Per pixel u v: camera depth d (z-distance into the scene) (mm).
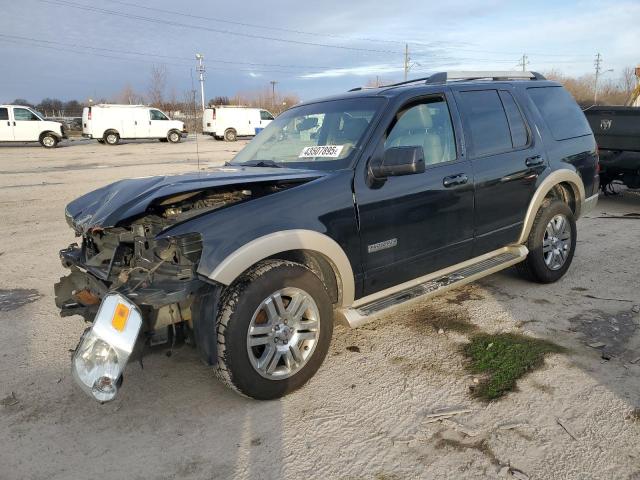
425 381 3445
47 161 19781
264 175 3428
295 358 3252
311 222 3254
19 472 2691
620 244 6707
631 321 4273
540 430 2896
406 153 3367
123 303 2822
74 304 3514
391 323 4355
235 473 2646
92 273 3391
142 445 2883
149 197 3055
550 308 4582
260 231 3055
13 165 18266
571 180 5148
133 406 3258
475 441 2826
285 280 3131
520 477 2547
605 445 2754
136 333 2785
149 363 3775
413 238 3844
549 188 4883
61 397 3371
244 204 3131
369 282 3641
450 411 3092
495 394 3264
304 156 3912
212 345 3006
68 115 62656
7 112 26344
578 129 5480
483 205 4324
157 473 2662
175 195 3020
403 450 2775
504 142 4605
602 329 4133
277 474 2631
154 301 2820
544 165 4867
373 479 2574
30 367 3750
